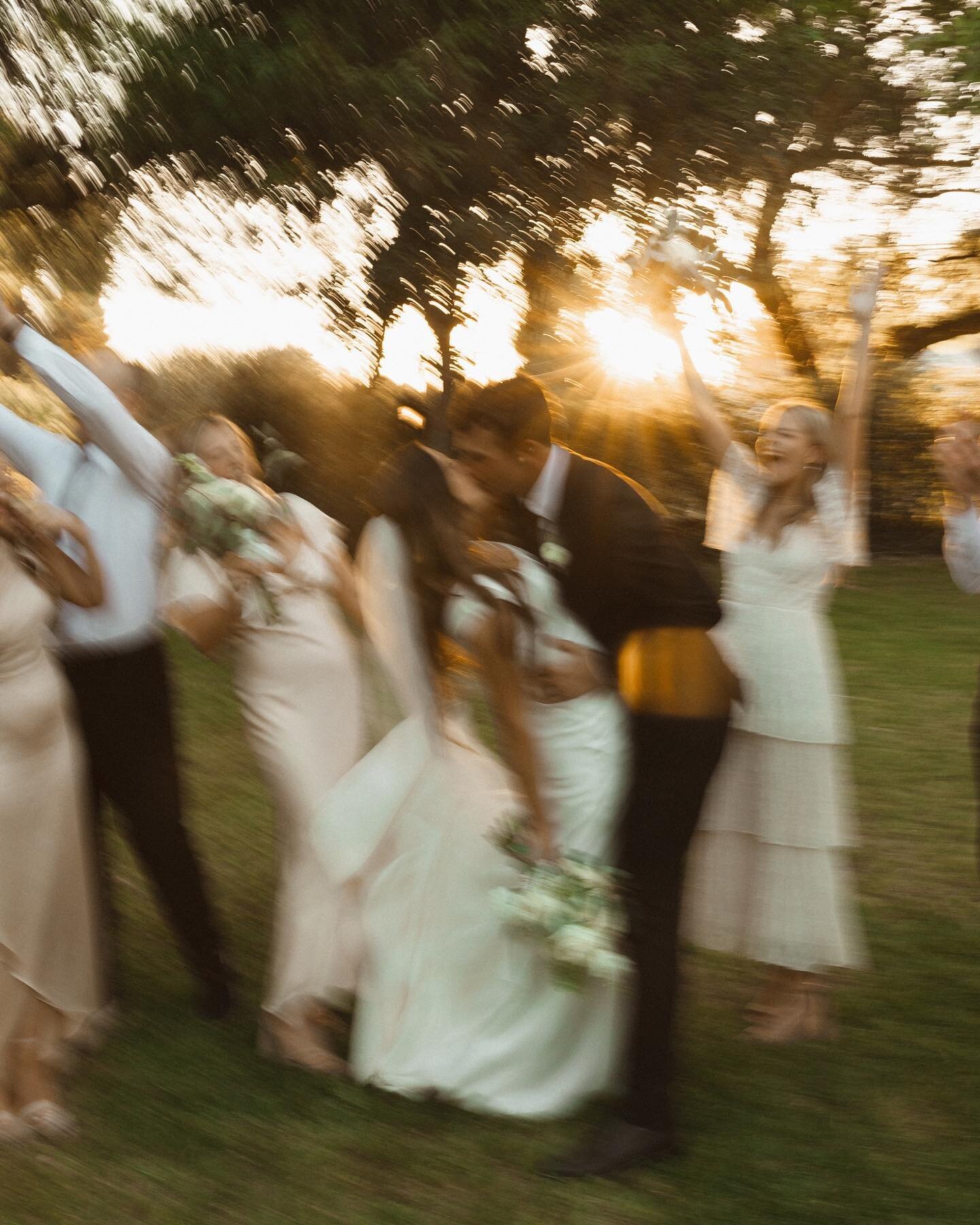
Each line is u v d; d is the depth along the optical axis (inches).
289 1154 118.3
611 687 122.1
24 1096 123.2
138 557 134.0
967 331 526.3
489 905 125.7
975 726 142.9
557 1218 109.0
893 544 511.8
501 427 110.3
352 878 126.1
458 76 400.5
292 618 133.4
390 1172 115.8
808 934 135.0
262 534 131.8
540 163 438.3
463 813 126.4
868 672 305.3
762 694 133.7
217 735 259.8
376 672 143.0
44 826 121.0
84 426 128.1
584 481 112.0
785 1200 111.3
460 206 432.5
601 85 418.0
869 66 452.8
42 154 443.8
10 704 118.5
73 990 127.0
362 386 453.1
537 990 127.0
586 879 118.6
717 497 140.6
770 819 134.7
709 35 442.3
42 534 124.6
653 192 446.6
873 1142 120.1
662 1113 116.0
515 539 116.2
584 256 445.7
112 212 458.3
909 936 163.2
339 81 402.9
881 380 505.0
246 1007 146.5
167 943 164.9
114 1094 128.5
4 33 430.3
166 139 431.5
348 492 437.1
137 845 138.7
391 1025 128.0
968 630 353.1
